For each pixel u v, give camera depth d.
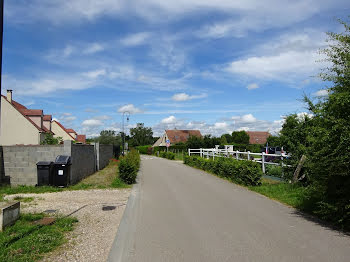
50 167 11.89
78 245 5.20
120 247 5.11
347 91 6.18
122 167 13.48
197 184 13.34
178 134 68.56
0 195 10.28
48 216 7.16
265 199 9.59
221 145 37.22
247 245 5.15
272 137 12.09
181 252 4.85
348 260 4.44
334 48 6.68
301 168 10.56
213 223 6.64
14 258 4.45
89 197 10.09
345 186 6.13
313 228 6.19
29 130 29.14
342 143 5.73
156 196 10.28
